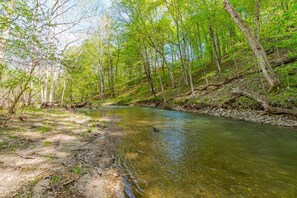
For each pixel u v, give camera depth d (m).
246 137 8.27
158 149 7.21
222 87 18.31
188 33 26.78
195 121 12.71
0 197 3.54
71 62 11.65
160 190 4.23
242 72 19.03
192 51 35.34
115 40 37.53
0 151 6.01
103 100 38.44
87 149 7.07
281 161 5.67
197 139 8.38
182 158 6.19
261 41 14.47
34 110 16.97
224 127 10.39
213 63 30.56
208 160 5.93
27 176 4.50
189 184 4.48
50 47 9.05
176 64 40.09
